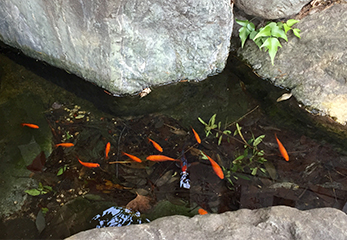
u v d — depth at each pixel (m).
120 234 1.59
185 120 2.97
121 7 2.57
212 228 1.64
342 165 2.56
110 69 2.99
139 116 2.98
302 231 1.59
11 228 2.12
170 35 2.97
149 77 3.21
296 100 3.18
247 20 3.44
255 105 3.14
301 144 2.74
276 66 3.34
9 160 2.49
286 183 2.41
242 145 2.73
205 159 2.58
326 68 3.04
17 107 2.95
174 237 1.58
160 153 2.63
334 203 2.27
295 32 3.15
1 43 3.72
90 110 3.01
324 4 3.12
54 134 2.74
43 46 3.34
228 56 3.70
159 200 2.25
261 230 1.62
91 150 2.63
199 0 2.71
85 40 2.92
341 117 2.95
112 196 2.29
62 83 3.31
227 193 2.32
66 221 2.16
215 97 3.23
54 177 2.42
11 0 3.06
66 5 2.72
